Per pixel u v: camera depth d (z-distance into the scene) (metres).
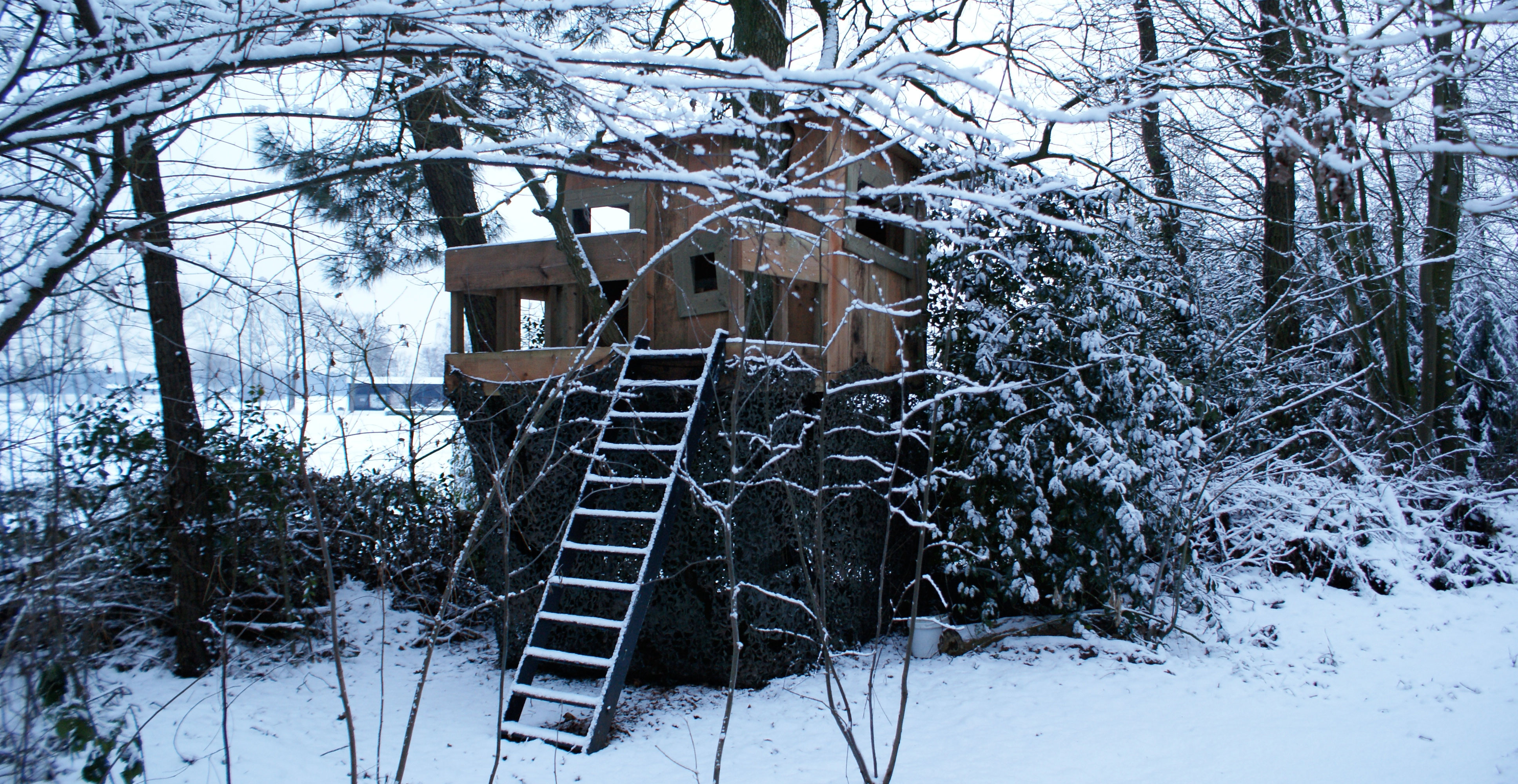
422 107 4.32
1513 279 10.83
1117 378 5.65
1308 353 8.71
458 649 6.10
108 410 5.09
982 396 5.82
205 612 5.26
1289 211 8.34
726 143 4.66
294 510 5.97
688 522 5.09
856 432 5.74
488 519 5.84
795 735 4.32
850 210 3.70
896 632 6.31
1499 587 7.05
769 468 4.91
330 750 4.18
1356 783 3.66
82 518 4.24
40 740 3.26
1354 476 8.43
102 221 3.18
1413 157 8.91
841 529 5.67
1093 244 5.81
